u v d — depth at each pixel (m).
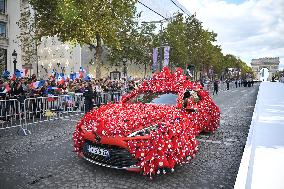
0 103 10.45
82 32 20.39
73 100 14.34
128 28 31.25
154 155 4.73
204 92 8.72
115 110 5.67
